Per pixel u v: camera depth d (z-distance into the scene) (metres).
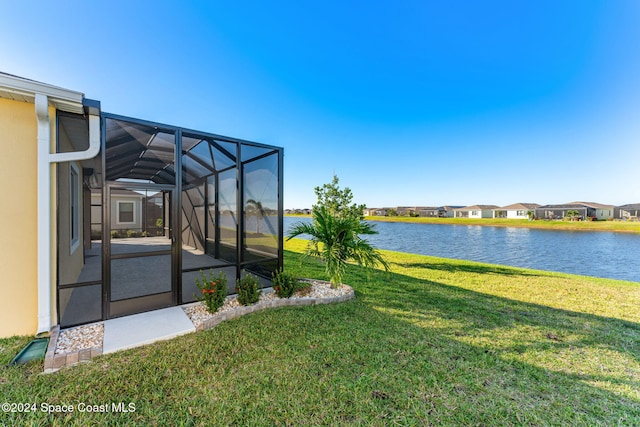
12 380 2.25
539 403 2.18
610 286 6.24
